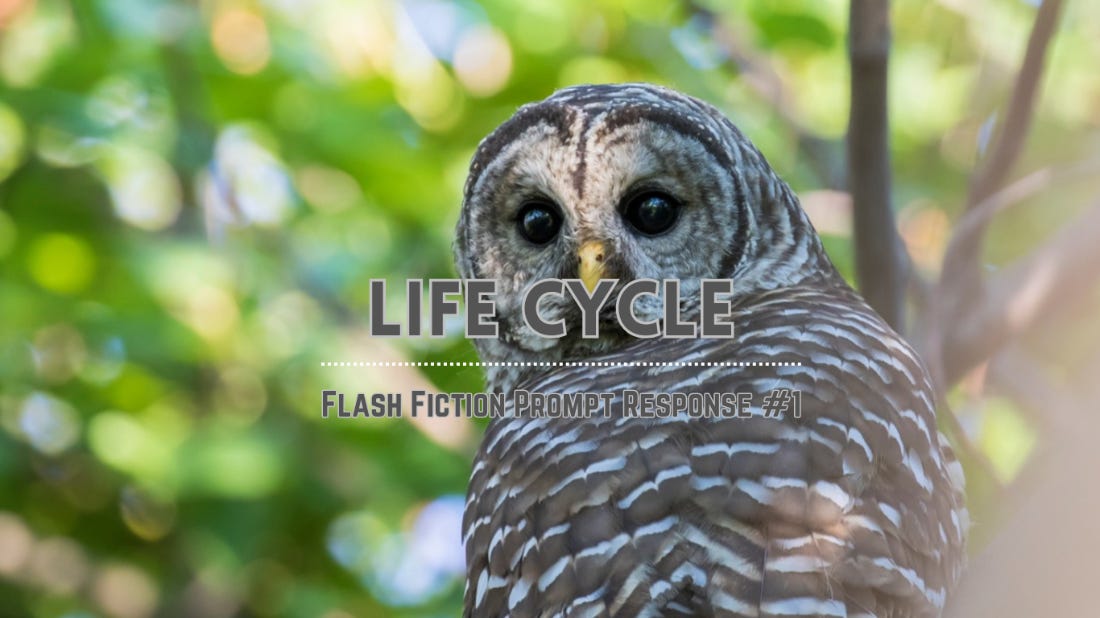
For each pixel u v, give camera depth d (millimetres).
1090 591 4113
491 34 13672
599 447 5594
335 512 12578
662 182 7352
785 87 12883
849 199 7570
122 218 13570
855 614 5105
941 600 5637
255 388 12750
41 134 13109
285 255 13133
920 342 8266
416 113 13875
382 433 12641
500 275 7828
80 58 12750
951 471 6531
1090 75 11711
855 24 7168
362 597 13375
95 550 14297
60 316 12945
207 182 13242
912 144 12469
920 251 11859
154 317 12641
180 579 13789
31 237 13461
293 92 13102
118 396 13023
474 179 7875
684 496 5312
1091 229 7598
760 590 5059
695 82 13375
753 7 13125
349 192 13578
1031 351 8352
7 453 13539
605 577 5227
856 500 5414
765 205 7492
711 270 7312
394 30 13438
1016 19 11125
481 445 6645
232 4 13016
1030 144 11312
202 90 13008
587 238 7352
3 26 12883
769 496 5285
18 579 13938
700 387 5824
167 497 12578
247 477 12070
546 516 5527
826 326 6312
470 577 6188
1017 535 4336
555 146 7477
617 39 13781
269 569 13352
